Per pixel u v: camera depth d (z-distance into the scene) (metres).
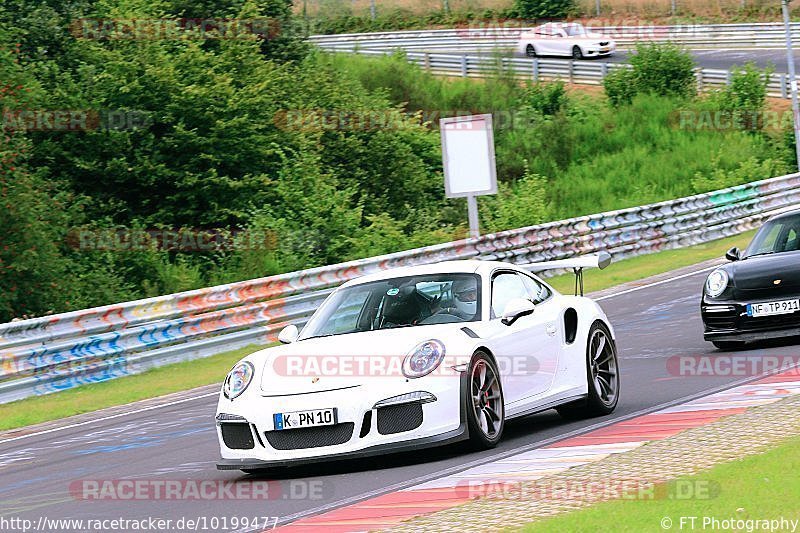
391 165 131.00
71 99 106.25
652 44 174.75
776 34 197.12
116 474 32.84
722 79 169.12
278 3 147.50
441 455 29.03
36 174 101.75
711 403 32.75
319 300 74.94
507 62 180.38
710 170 147.38
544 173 154.12
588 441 28.69
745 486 20.89
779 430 26.36
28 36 114.44
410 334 29.73
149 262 101.69
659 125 162.00
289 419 27.73
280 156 117.00
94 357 61.12
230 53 122.12
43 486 32.28
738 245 100.56
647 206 102.06
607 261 35.59
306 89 135.12
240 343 69.50
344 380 28.23
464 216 125.12
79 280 93.50
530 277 34.88
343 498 24.77
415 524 20.88
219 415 28.92
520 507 21.33
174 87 111.00
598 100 172.62
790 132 150.75
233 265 102.94
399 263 80.88
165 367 64.44
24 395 57.72
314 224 109.62
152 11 120.50
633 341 52.06
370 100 147.25
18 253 86.94
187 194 109.25
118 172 107.38
